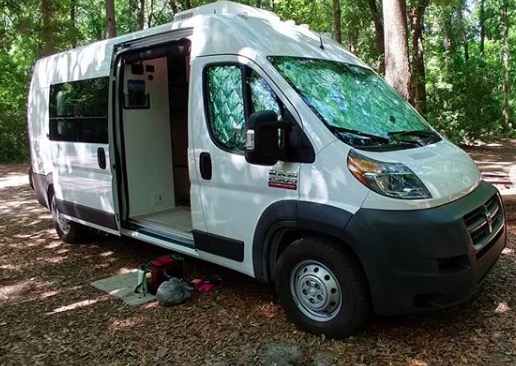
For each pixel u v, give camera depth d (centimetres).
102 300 447
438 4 1374
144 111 545
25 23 1539
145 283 452
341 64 427
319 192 338
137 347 359
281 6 1920
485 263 343
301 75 382
